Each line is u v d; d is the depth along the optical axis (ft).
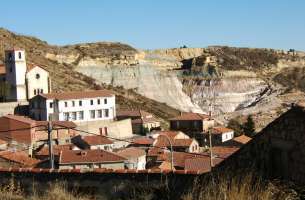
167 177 50.14
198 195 43.62
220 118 579.89
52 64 585.22
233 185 37.88
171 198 48.52
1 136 278.46
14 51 354.74
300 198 38.42
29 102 351.25
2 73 368.48
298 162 40.83
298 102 42.68
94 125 326.65
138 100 581.53
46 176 55.42
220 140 365.81
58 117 344.49
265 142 43.65
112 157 218.79
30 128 266.36
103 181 53.16
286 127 41.96
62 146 255.09
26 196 51.93
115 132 341.82
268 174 42.70
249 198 36.37
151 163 241.55
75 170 54.54
